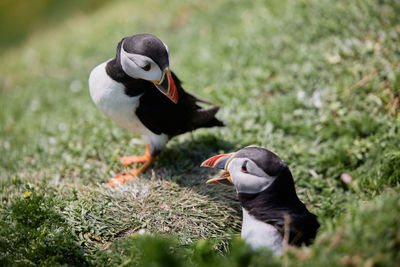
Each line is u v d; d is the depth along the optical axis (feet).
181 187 27.12
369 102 32.76
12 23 106.01
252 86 38.93
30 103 53.16
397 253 15.39
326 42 39.86
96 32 72.54
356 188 27.48
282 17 46.96
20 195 26.55
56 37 79.61
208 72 44.57
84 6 94.68
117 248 21.80
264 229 20.79
